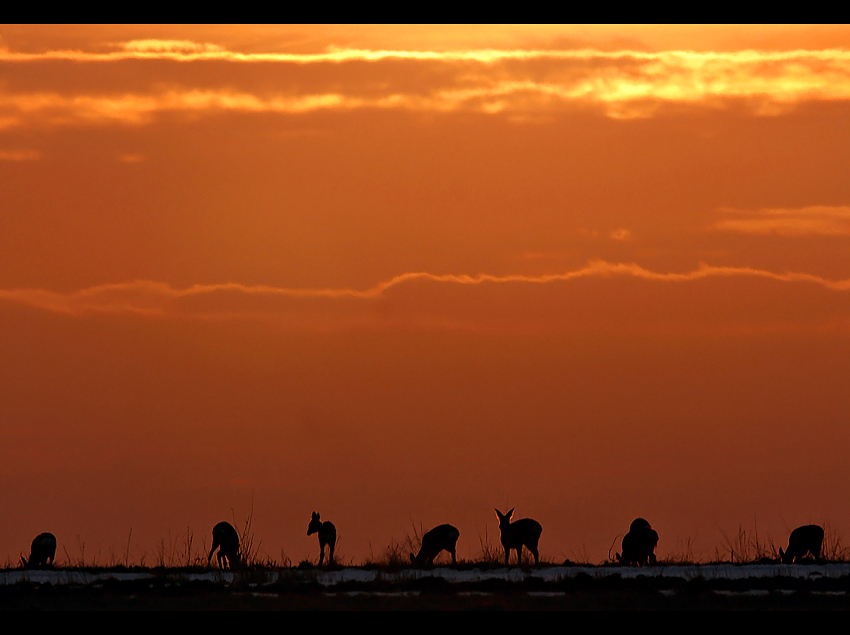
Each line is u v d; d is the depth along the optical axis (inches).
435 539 7135.8
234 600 5585.6
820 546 7214.6
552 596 5698.8
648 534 7106.3
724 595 5674.2
